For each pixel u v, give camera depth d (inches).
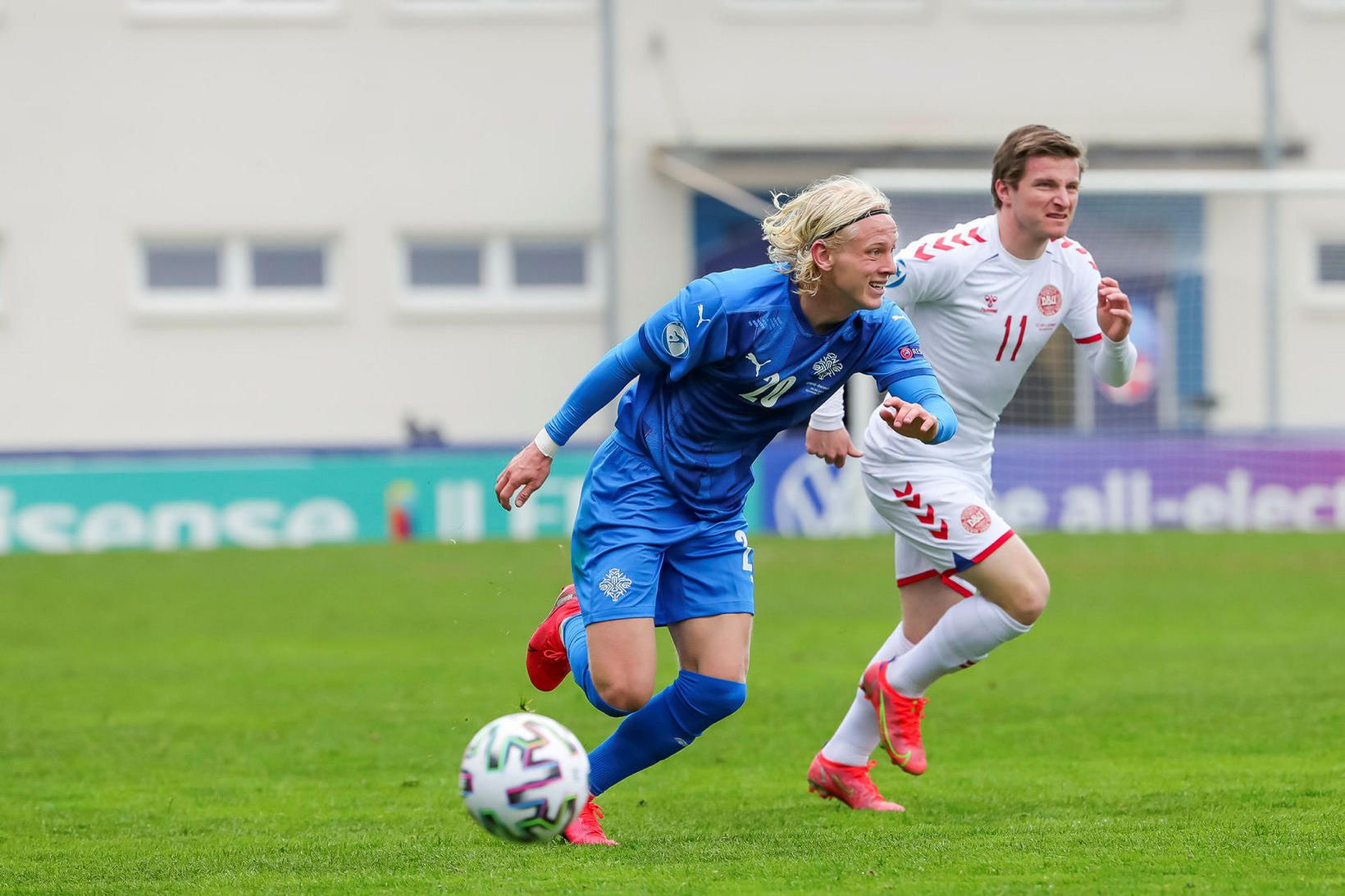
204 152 3070.9
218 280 3117.6
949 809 794.2
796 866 644.1
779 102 3139.8
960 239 815.7
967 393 831.7
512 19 3083.2
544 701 1206.9
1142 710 1104.8
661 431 687.7
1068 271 826.2
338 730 1089.4
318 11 3065.9
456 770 949.8
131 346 3068.4
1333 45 3157.0
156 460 2477.9
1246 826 709.3
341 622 1674.5
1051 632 1541.6
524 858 676.7
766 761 970.1
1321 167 3166.8
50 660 1434.5
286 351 3090.6
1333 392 3038.9
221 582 2023.9
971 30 3154.5
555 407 3132.4
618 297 3112.7
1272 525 2522.1
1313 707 1091.3
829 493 2504.9
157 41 3053.6
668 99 3117.6
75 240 3053.6
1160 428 2723.9
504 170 3105.3
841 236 642.2
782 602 1795.0
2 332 3051.2
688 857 669.9
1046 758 941.8
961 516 784.9
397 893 605.9
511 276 3144.7
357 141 3088.1
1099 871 619.8
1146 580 1950.1
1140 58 3166.8
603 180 3115.2
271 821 796.6
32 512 2429.9
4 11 3024.1
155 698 1229.1
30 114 3038.9
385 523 2496.3
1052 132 792.3
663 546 684.7
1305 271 3097.9
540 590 1910.7
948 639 782.5
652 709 701.9
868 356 690.2
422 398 3115.2
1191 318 2859.3
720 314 657.0
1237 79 3166.8
